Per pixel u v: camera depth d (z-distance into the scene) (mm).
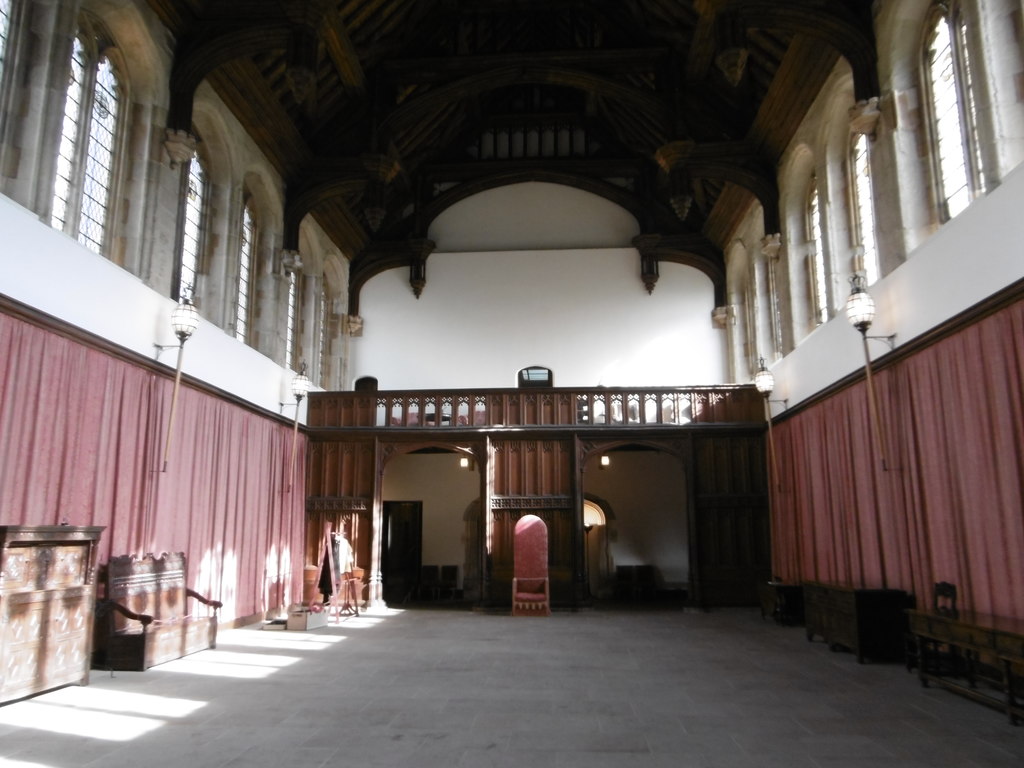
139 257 10016
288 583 14344
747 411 15445
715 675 7707
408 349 18953
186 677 7539
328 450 15641
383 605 15062
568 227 19453
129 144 10180
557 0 15805
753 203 15953
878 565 9797
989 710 6105
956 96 8641
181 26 10742
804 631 11297
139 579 8562
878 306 9930
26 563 6457
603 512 18297
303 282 16891
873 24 10016
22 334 7320
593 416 15609
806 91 12109
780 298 14211
